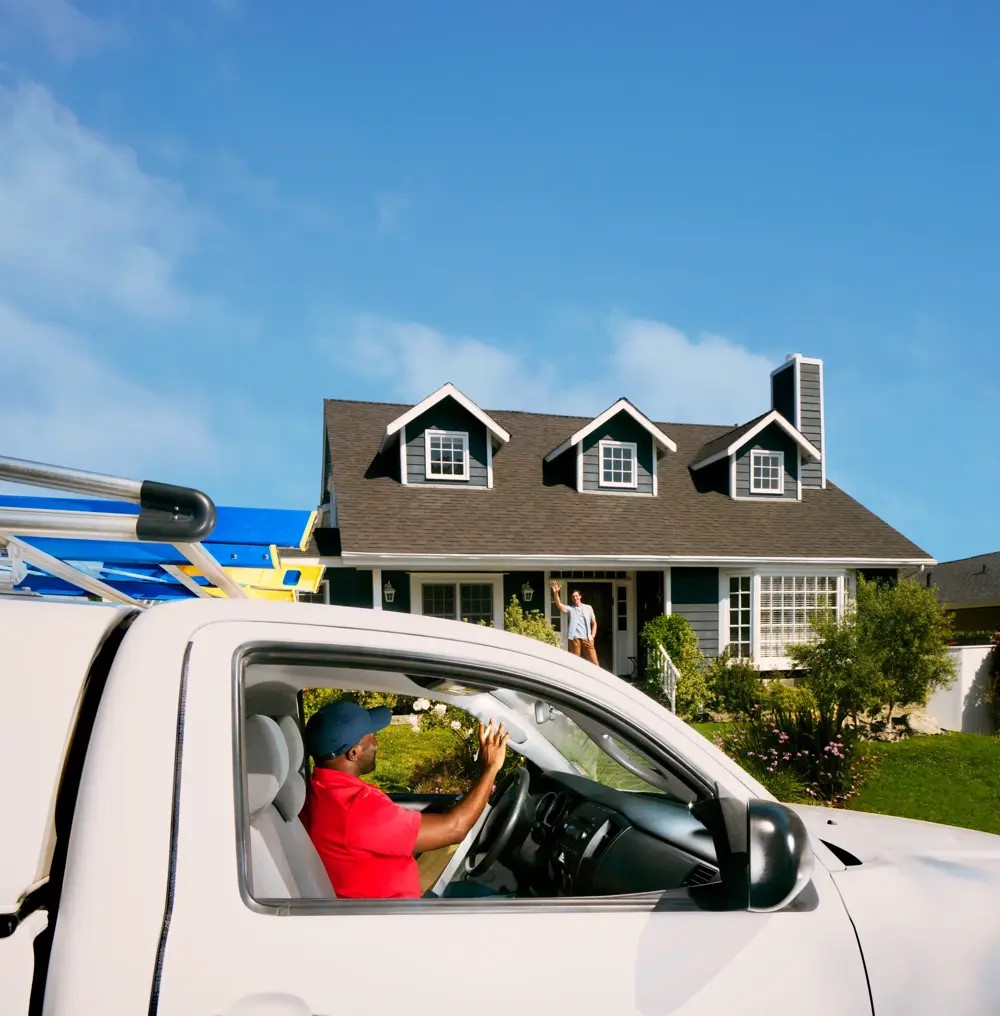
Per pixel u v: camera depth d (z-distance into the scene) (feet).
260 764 5.85
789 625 54.54
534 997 4.45
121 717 4.39
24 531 4.84
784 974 4.93
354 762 7.02
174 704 4.51
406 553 46.70
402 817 6.61
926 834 7.26
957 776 30.53
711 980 4.78
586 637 44.98
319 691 27.53
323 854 6.58
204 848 4.24
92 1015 3.76
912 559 55.47
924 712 47.65
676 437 68.28
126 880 4.04
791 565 54.19
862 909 5.46
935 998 5.20
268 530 10.01
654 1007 4.60
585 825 7.51
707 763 5.60
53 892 4.10
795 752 25.80
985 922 5.65
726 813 5.32
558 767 9.29
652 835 7.02
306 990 4.11
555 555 49.24
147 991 3.87
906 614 43.37
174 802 4.27
